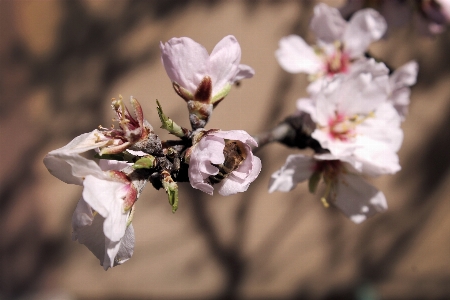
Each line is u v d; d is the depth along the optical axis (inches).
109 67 21.2
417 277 21.2
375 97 10.2
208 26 20.8
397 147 10.0
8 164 21.6
